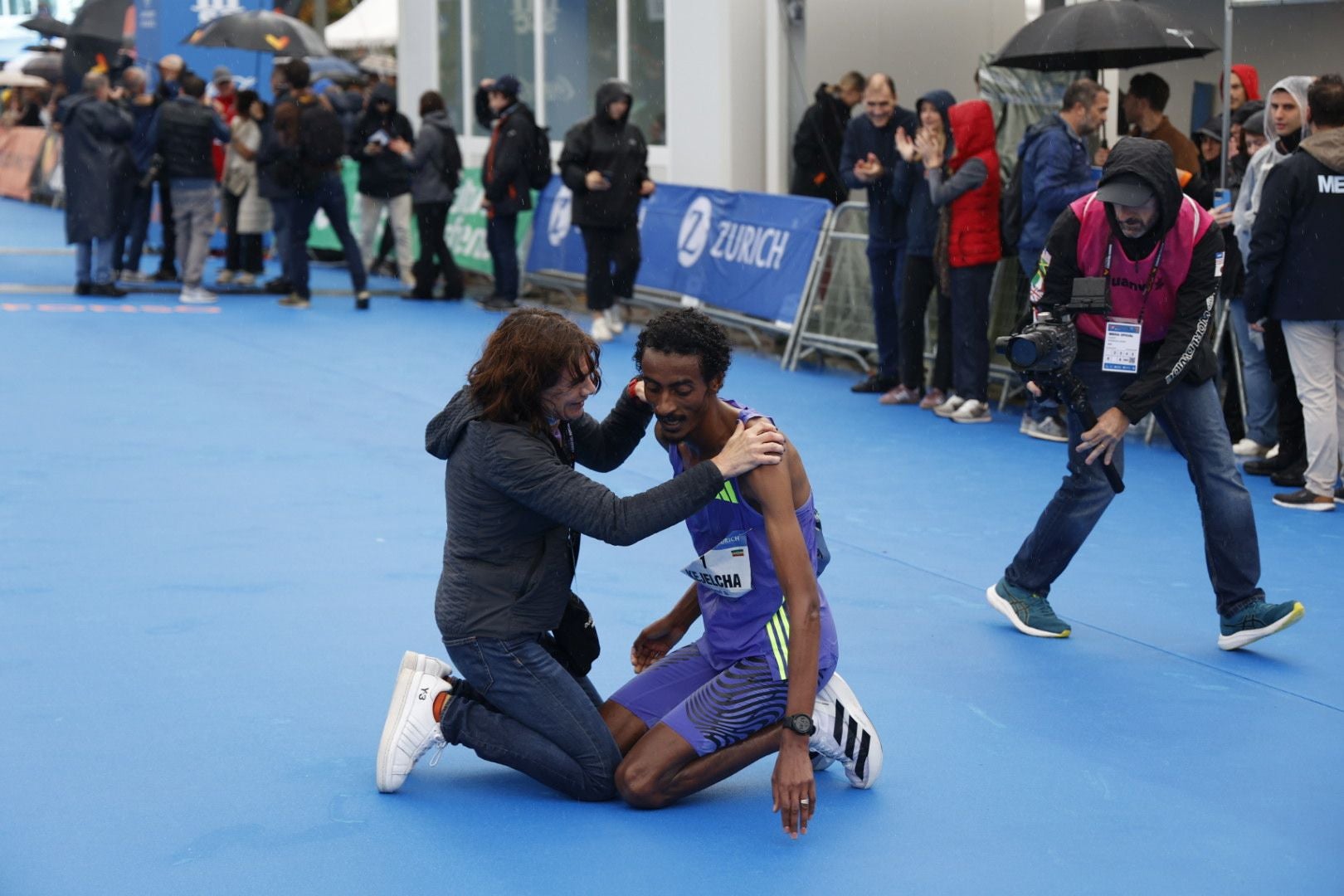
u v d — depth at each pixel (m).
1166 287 4.50
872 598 5.27
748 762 3.49
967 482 7.00
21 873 3.16
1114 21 7.92
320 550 5.75
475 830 3.39
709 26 11.46
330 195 12.84
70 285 14.45
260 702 4.19
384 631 4.81
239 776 3.69
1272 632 4.57
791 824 3.16
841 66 11.34
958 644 4.79
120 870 3.18
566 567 3.49
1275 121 6.62
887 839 3.37
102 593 5.18
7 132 25.45
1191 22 10.13
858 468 7.30
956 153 8.02
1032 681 4.45
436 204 13.48
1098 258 4.52
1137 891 3.13
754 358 10.54
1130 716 4.17
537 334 3.33
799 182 10.83
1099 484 4.69
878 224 8.84
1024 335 4.43
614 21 12.73
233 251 14.64
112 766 3.74
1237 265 7.04
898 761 3.84
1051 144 7.57
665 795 3.46
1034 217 7.68
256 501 6.52
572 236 12.63
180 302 13.46
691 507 3.21
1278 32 9.59
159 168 13.96
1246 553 4.64
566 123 13.68
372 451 7.55
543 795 3.60
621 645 4.69
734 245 10.70
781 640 3.40
